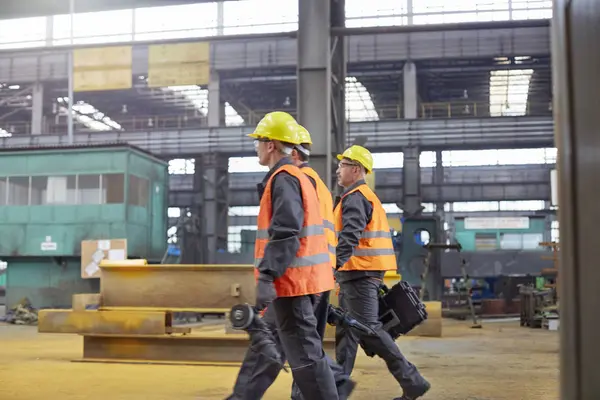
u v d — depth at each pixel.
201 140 26.98
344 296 4.75
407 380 4.62
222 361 7.33
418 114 29.83
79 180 17.84
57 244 17.61
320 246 3.25
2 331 13.34
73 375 6.55
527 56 25.39
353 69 27.92
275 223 3.07
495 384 6.08
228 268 7.25
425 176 36.25
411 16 29.64
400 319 4.84
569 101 1.17
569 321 1.16
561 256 1.20
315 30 12.37
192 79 15.66
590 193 1.07
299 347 3.17
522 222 22.75
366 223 4.63
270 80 28.42
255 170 37.62
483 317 18.97
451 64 27.94
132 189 18.02
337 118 13.89
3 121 37.12
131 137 27.45
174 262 20.67
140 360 7.53
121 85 15.47
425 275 15.34
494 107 37.81
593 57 1.06
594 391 1.06
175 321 15.68
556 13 1.24
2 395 5.38
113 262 7.78
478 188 33.62
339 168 4.89
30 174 18.08
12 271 17.97
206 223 26.80
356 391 5.56
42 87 28.48
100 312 7.54
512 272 20.73
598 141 1.03
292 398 4.21
